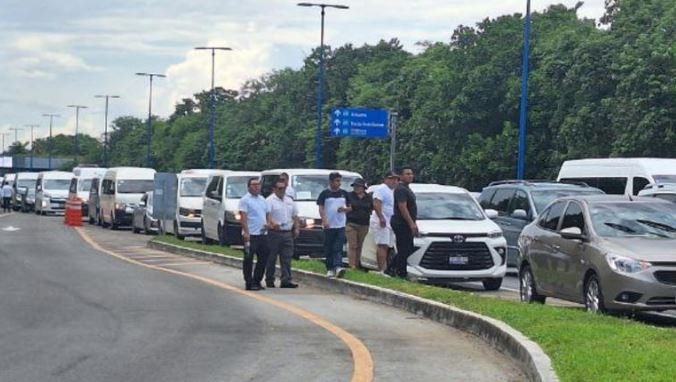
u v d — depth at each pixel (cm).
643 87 4453
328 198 1925
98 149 15812
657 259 1309
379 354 1150
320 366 1069
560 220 1536
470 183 5947
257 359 1107
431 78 6725
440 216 1952
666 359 908
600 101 4809
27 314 1479
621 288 1311
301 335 1293
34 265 2425
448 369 1055
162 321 1414
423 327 1379
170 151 12331
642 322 1388
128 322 1399
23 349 1160
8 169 15750
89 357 1109
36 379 977
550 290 1524
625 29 4891
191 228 3475
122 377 993
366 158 7206
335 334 1305
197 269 2356
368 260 2091
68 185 6575
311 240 2492
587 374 871
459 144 6100
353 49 9056
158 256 2816
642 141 4431
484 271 1873
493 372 1039
